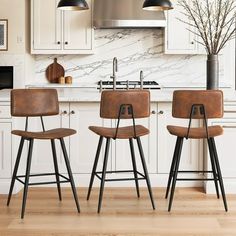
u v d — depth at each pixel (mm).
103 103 4066
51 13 7316
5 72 7191
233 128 4805
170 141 4977
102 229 3697
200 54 7539
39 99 4375
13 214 4105
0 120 4805
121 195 4730
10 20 7125
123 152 4992
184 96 4055
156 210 4219
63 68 7754
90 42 7371
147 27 7418
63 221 3902
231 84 7535
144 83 7348
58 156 5008
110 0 7352
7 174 4844
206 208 4285
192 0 7109
